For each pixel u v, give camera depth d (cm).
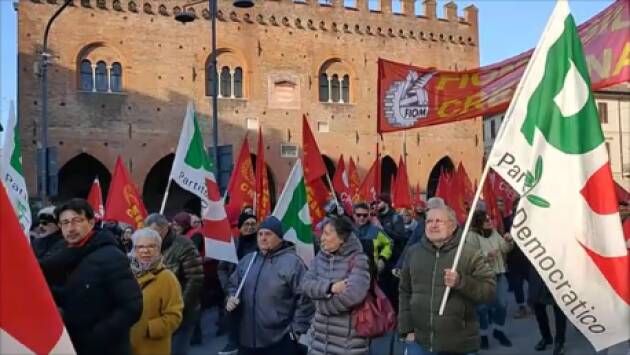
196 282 852
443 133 4541
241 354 786
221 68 4059
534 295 1198
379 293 721
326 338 710
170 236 867
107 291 579
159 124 3866
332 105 4272
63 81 3681
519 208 607
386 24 4431
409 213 1980
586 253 593
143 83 3853
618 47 696
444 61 4578
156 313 657
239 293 788
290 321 769
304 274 766
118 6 3825
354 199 2092
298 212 1042
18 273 360
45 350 363
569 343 1298
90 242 591
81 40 3734
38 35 3650
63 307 580
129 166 3784
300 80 4212
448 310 659
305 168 1440
